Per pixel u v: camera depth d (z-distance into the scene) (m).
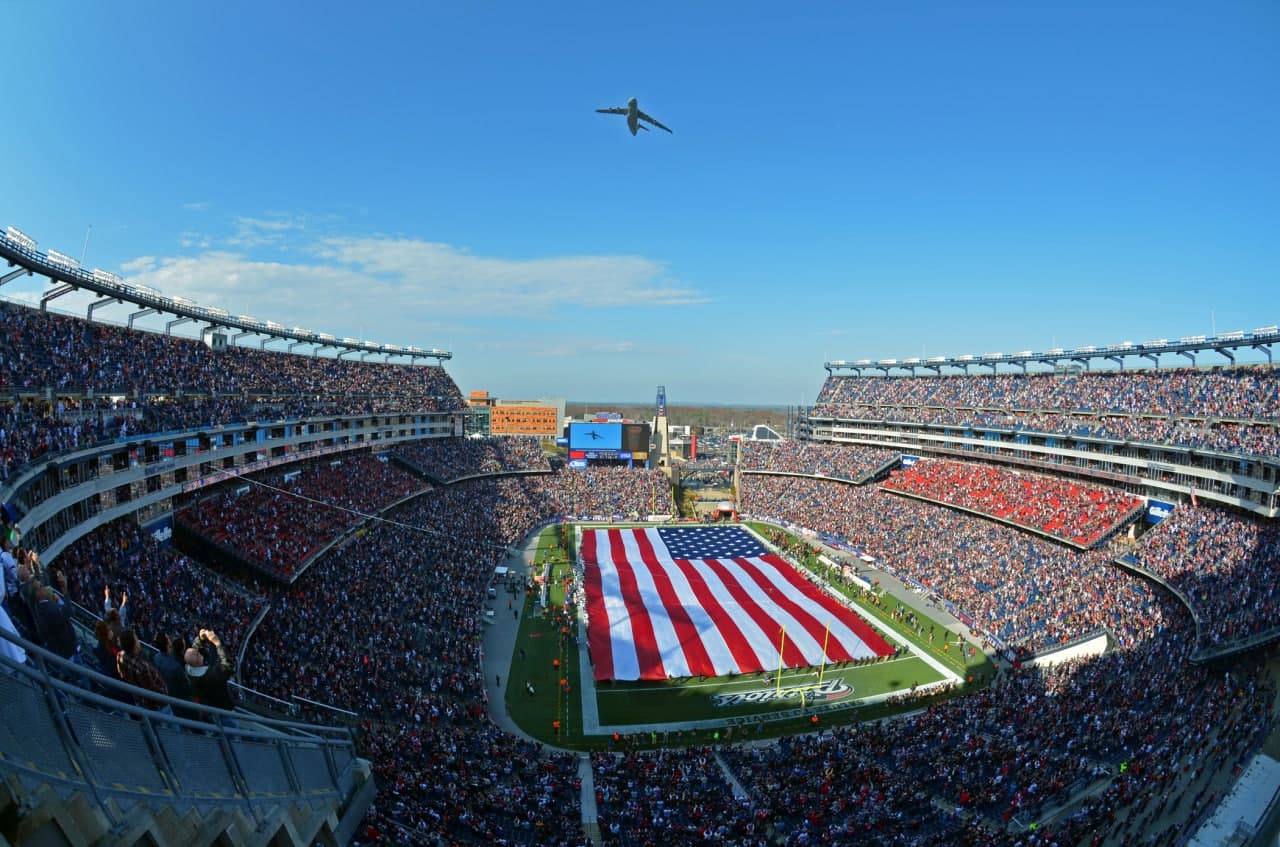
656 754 44.72
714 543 102.25
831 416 137.62
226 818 11.14
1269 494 62.75
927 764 41.03
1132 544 70.12
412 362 132.75
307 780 15.02
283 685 39.84
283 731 15.54
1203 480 70.94
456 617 64.38
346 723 38.31
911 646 64.81
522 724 49.47
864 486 117.94
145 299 65.25
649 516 116.75
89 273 57.34
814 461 130.25
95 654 15.45
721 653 62.84
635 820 35.31
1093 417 91.62
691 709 52.66
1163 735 39.28
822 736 47.44
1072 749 39.75
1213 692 43.72
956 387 120.75
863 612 73.75
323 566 62.88
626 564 90.56
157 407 54.69
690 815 35.72
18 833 7.64
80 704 9.13
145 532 49.41
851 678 58.38
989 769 38.97
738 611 73.62
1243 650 47.59
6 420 36.72
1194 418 78.19
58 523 38.56
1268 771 34.47
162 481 52.97
